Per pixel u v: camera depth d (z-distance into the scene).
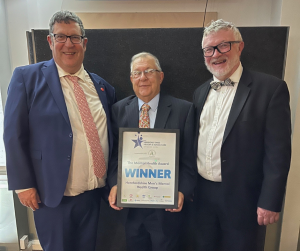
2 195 2.06
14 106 1.20
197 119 1.40
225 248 1.43
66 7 1.84
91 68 1.72
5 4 1.85
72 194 1.33
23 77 1.26
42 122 1.22
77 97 1.32
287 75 1.70
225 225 1.38
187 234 1.77
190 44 1.64
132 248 1.47
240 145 1.21
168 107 1.33
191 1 1.79
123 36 1.67
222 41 1.21
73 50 1.26
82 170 1.31
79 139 1.30
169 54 1.67
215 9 1.79
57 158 1.24
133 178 1.27
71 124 1.28
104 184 1.46
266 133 1.18
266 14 1.78
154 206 1.26
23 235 2.11
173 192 1.27
